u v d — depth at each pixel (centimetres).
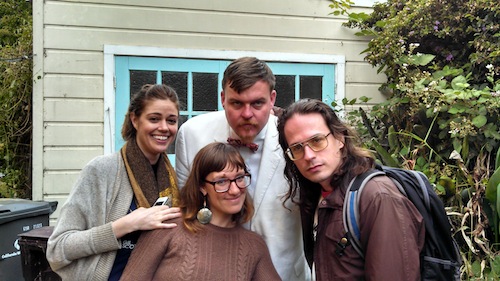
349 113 382
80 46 358
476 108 306
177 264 160
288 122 157
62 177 356
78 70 358
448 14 365
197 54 381
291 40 404
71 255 162
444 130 323
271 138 197
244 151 196
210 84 388
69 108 357
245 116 176
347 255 143
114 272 169
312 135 151
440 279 139
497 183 260
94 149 362
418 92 323
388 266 131
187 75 382
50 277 213
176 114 183
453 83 317
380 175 148
